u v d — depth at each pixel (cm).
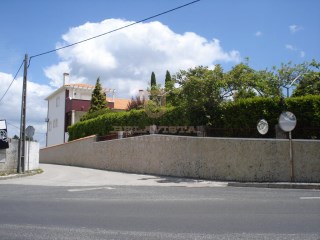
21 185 1480
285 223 702
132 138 2158
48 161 3691
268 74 2433
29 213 834
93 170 2356
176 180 1634
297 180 1473
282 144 1512
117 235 626
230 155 1608
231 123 1758
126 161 2203
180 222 719
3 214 823
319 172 1462
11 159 2038
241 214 793
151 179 1694
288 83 2438
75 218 771
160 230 657
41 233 647
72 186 1431
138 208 881
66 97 4591
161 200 1008
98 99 4144
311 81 2364
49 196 1120
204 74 1792
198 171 1703
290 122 1468
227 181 1579
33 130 2072
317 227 669
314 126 1552
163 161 1881
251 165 1554
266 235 615
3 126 2027
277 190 1259
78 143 2934
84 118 3466
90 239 604
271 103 1661
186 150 1762
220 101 1808
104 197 1084
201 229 661
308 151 1478
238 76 1839
